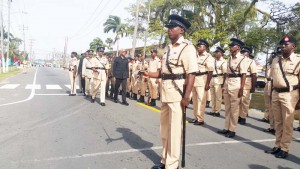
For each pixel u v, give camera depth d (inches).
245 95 300.4
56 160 167.8
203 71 278.4
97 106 367.9
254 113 385.7
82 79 483.2
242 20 839.1
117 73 399.2
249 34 785.6
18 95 451.8
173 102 152.3
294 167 174.2
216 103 341.1
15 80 797.2
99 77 376.5
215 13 890.7
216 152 195.6
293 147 219.8
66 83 756.0
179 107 152.6
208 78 277.4
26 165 158.7
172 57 151.0
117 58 399.9
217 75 339.0
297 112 364.8
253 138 240.2
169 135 155.4
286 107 189.0
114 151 187.5
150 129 250.4
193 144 212.4
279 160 186.1
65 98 434.0
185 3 994.7
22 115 289.9
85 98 443.8
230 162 177.3
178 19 151.6
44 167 156.7
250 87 303.7
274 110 199.5
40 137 213.0
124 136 224.4
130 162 168.9
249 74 302.7
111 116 304.2
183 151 157.8
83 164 163.0
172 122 152.9
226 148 206.4
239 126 289.7
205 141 222.2
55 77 1047.6
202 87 278.5
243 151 201.5
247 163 177.3
